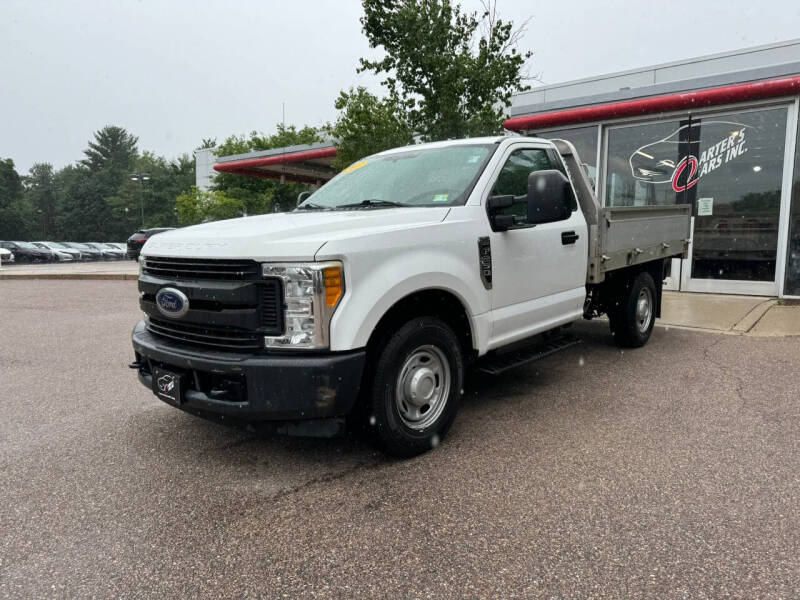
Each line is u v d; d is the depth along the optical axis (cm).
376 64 1245
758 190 999
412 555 260
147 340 371
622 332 636
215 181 3947
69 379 568
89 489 330
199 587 240
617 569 246
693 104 1012
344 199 458
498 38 1266
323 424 328
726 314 832
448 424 384
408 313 365
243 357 317
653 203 1102
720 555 254
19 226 9888
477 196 412
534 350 476
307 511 301
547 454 367
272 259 312
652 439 388
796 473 333
